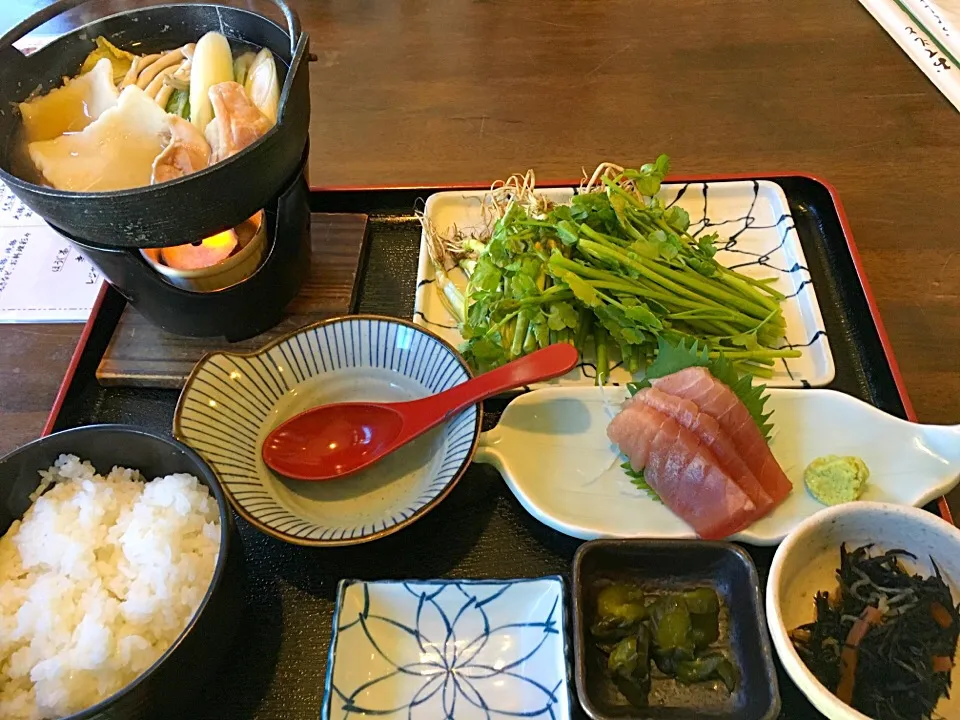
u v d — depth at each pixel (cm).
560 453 39
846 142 55
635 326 41
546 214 47
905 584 32
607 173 49
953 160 54
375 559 36
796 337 44
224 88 38
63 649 29
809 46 62
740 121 57
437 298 47
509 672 33
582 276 42
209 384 37
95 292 47
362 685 32
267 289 42
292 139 37
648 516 37
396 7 68
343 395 41
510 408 40
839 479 37
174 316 41
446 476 35
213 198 35
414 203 51
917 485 37
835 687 31
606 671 32
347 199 51
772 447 39
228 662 33
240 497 35
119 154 38
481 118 58
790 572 32
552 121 57
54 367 44
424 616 34
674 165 54
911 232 49
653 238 45
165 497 32
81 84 41
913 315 45
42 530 32
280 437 38
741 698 31
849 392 42
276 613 35
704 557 34
